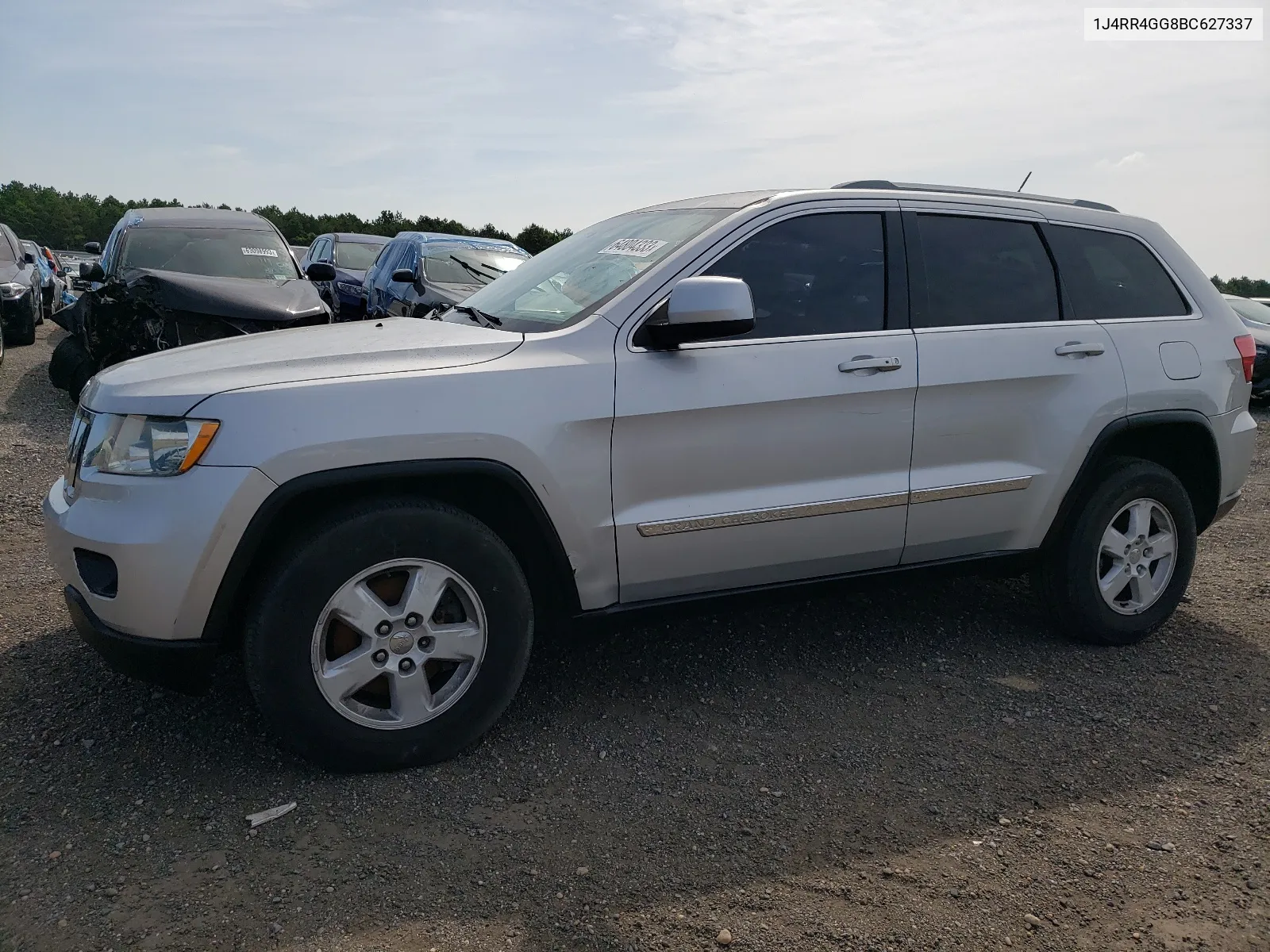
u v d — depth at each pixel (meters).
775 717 3.54
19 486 6.45
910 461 3.74
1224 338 4.46
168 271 9.20
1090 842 2.79
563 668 3.93
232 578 2.84
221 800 2.91
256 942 2.31
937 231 3.92
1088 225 4.30
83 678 3.68
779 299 3.57
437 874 2.58
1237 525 6.45
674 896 2.51
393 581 3.05
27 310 13.59
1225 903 2.52
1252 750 3.35
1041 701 3.72
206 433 2.81
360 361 3.07
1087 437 4.04
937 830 2.84
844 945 2.33
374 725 3.02
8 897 2.45
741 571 3.55
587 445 3.20
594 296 3.48
